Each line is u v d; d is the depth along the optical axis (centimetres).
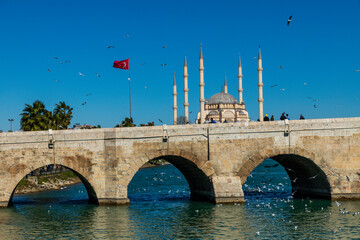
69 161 5706
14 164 5678
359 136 5969
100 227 4706
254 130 5875
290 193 7456
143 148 5753
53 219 5138
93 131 5753
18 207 6056
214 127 5856
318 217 5038
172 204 6156
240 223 4788
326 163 5938
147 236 4328
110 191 5744
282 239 4166
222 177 5831
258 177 12000
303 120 5947
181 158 5947
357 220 4853
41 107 8812
